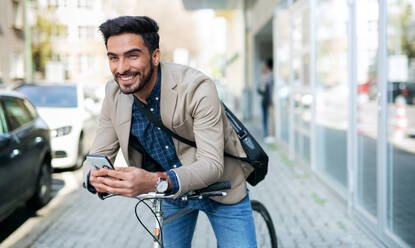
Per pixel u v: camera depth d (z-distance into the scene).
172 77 1.94
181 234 2.41
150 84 1.92
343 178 5.41
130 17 1.81
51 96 8.89
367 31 4.39
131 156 2.16
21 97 5.84
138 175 1.68
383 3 3.91
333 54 5.83
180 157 2.08
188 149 2.07
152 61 1.86
